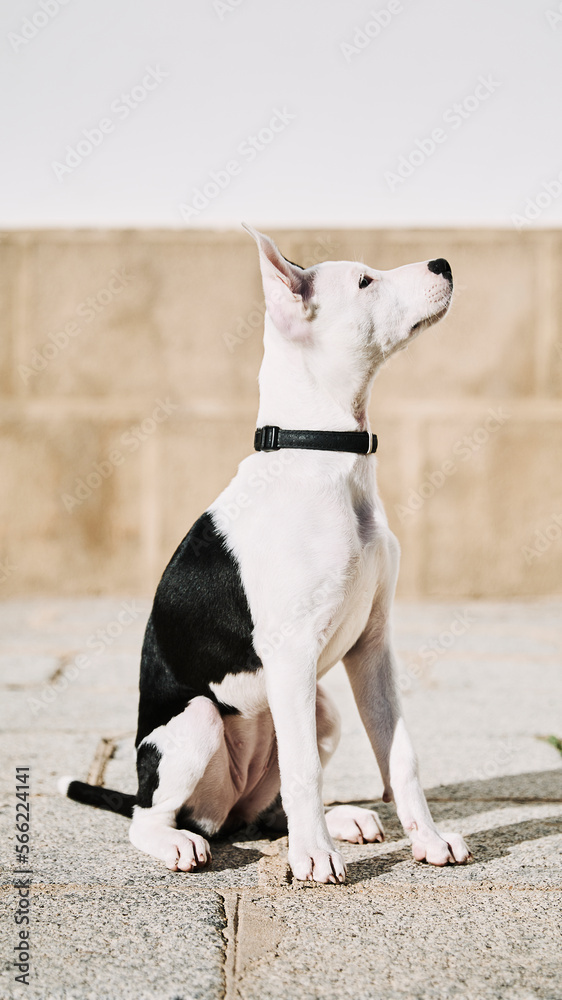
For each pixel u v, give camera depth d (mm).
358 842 2760
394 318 2740
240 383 7348
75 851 2672
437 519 7281
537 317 7172
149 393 7371
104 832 2844
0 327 7371
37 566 7461
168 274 7312
